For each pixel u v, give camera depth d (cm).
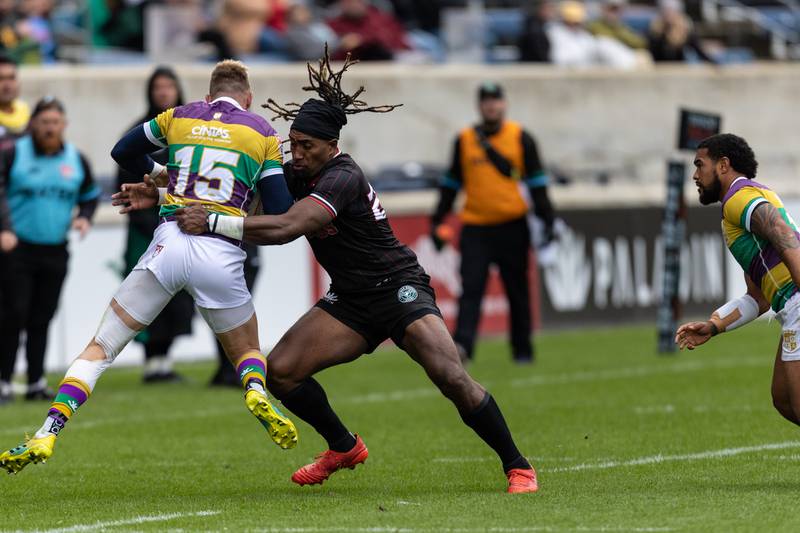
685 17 8862
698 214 6681
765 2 9181
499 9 8588
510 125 4916
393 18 7875
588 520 2308
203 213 2517
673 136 7719
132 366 5544
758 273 2539
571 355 5450
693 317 6631
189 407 4216
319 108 2570
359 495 2667
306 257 5803
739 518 2297
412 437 3538
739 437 3356
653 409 3938
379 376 5006
